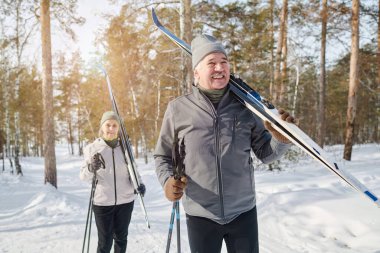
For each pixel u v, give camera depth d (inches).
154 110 675.4
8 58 624.4
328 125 1483.8
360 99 1142.3
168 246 74.0
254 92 63.7
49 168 379.2
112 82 533.0
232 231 67.1
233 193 65.2
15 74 648.4
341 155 568.7
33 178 644.7
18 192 387.5
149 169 607.8
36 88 719.1
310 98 1229.1
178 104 69.7
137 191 121.9
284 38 533.0
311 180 278.7
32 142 1755.7
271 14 524.4
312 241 147.5
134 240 170.7
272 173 386.0
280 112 57.8
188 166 66.2
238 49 438.9
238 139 65.5
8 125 739.4
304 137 53.9
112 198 118.6
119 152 123.3
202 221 67.4
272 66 470.9
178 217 73.5
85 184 521.7
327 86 1113.4
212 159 64.7
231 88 67.5
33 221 226.2
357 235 144.5
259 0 499.2
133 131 577.9
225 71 65.3
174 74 506.9
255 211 70.2
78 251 155.7
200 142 65.1
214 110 66.0
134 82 473.1
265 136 69.0
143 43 367.2
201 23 374.9
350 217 157.5
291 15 510.9
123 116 565.3
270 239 155.9
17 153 669.9
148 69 390.0
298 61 536.7
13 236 184.5
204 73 65.4
